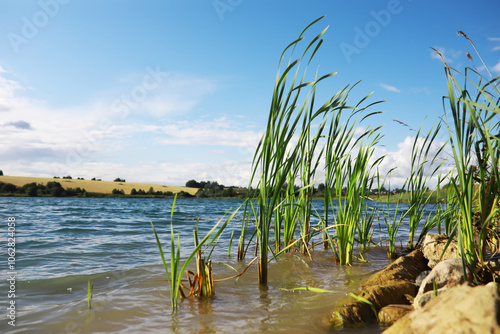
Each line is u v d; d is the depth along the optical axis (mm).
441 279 2693
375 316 2641
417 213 5371
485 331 1429
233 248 6023
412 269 3838
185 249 5945
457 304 1639
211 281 3215
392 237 5223
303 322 2521
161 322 2545
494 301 1539
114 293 3307
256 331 2357
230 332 2350
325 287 3471
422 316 1723
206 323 2523
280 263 4609
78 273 4148
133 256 5316
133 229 9273
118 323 2537
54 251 5703
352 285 3525
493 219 3084
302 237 4645
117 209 19594
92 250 5816
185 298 3127
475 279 2574
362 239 5020
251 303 2980
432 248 4301
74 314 2723
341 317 2516
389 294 2957
